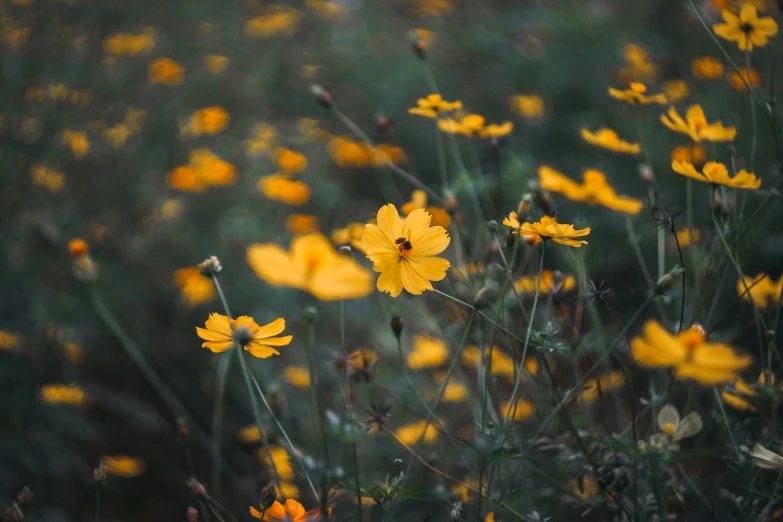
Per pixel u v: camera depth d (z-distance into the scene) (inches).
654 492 33.3
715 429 35.2
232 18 92.9
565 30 92.2
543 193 34.4
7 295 54.4
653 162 62.3
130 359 57.6
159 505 48.3
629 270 54.2
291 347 59.0
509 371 40.2
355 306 61.5
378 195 83.0
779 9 36.9
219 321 29.7
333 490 32.4
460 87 90.7
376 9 111.9
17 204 57.4
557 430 36.5
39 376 52.4
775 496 31.4
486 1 108.3
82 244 41.8
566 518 35.6
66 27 68.2
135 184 66.6
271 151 75.1
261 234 65.6
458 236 39.2
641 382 40.8
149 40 77.0
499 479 32.7
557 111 82.8
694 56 78.3
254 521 43.4
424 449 40.8
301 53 94.7
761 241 44.6
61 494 47.4
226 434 51.5
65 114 63.2
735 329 38.8
